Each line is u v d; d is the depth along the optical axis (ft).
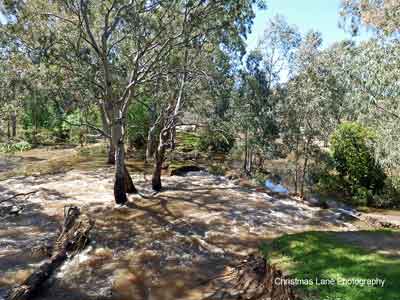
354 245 26.91
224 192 58.08
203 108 71.51
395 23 38.88
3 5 45.29
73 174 70.08
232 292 26.35
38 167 76.89
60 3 45.37
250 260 30.37
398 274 21.16
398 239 28.27
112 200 51.70
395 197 59.26
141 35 47.57
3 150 65.67
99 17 53.83
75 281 29.60
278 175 81.51
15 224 42.65
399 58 38.91
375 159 55.47
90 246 35.94
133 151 97.35
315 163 69.21
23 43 49.16
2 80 54.24
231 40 60.75
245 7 49.96
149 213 46.26
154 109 78.13
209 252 35.55
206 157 94.38
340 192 65.21
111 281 29.60
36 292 27.63
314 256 24.86
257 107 76.18
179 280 29.81
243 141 83.87
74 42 52.42
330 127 65.72
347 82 46.29
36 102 59.52
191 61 57.82
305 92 61.46
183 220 44.09
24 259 33.32
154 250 35.63
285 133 67.82
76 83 54.19
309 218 47.78
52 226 42.09
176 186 60.85
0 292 27.61
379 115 48.52
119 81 59.72
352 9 44.19
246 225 43.45
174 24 51.11
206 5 47.42
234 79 76.18
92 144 108.37
